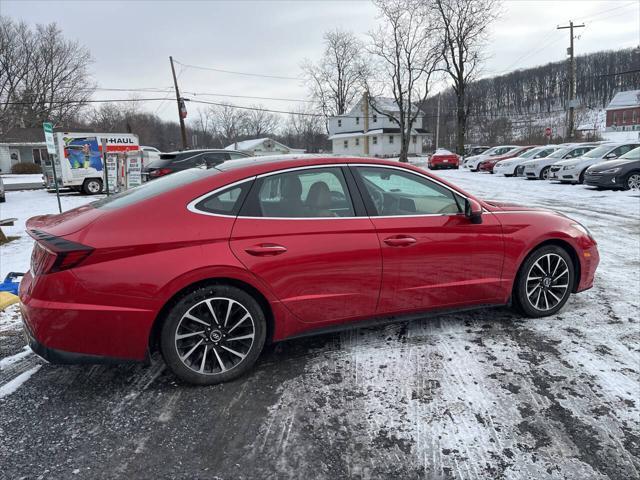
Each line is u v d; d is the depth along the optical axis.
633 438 2.34
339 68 60.91
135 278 2.59
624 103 68.94
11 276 5.11
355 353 3.32
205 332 2.84
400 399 2.72
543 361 3.14
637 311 4.03
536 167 18.89
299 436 2.41
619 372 2.98
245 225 2.85
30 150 51.16
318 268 3.00
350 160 3.29
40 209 13.91
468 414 2.56
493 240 3.54
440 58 40.97
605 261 5.76
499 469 2.14
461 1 39.19
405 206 3.44
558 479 2.07
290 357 3.28
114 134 19.56
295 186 3.08
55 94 43.66
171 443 2.37
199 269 2.69
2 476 2.13
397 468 2.16
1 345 3.63
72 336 2.54
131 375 3.09
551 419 2.50
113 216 2.69
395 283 3.24
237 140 86.44
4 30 38.56
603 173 13.26
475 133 64.69
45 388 2.94
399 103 42.62
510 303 3.80
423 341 3.49
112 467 2.20
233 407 2.68
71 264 2.52
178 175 3.30
